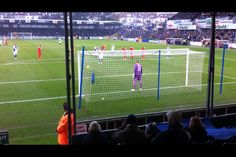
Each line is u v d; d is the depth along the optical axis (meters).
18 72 18.70
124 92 13.36
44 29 61.72
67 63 5.23
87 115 10.12
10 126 9.03
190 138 3.97
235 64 22.30
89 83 14.75
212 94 7.05
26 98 12.39
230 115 6.91
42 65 21.69
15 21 60.28
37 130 8.70
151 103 11.77
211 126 6.49
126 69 18.52
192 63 18.70
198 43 39.22
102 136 4.12
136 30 61.91
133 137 4.01
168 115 3.92
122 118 7.20
